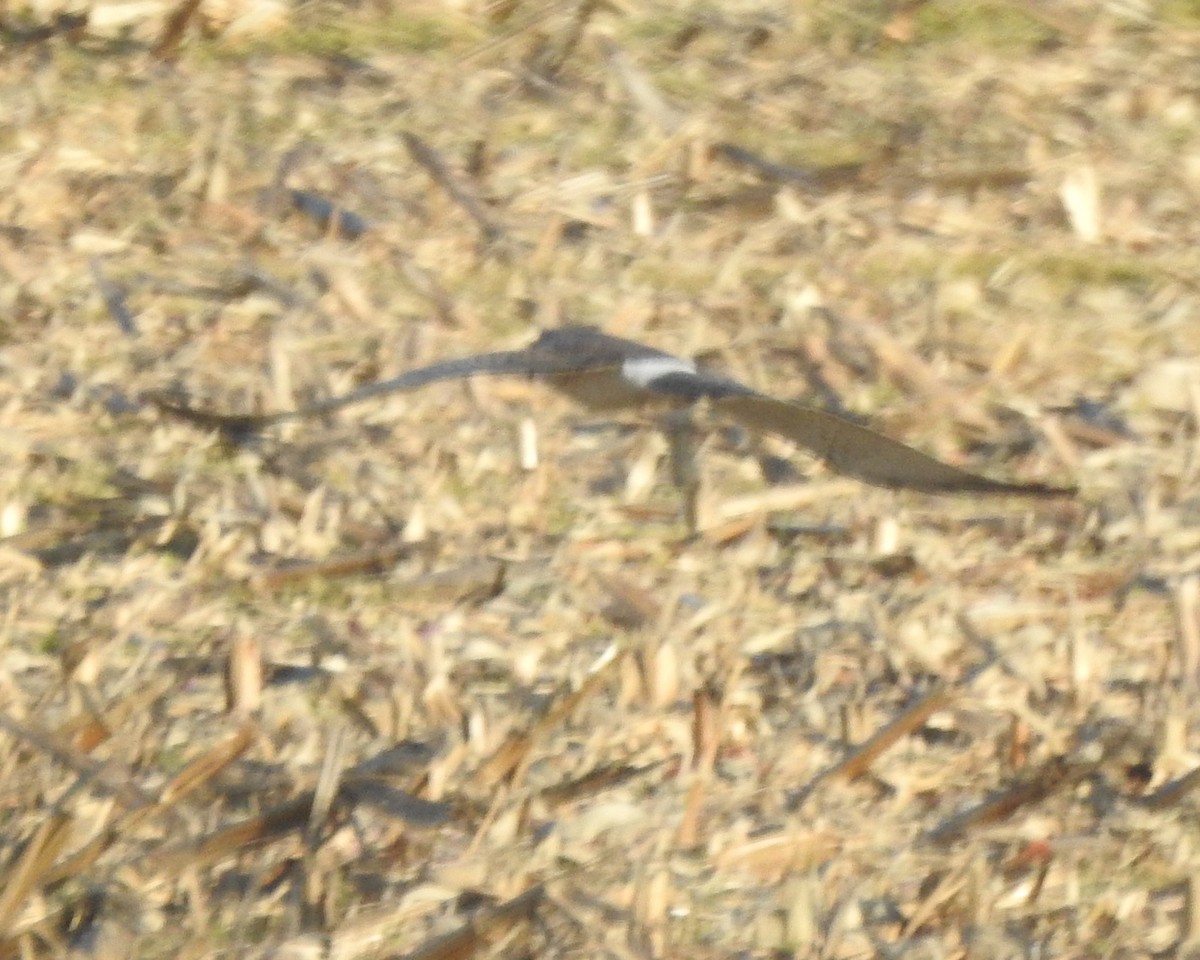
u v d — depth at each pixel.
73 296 19.14
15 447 17.62
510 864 14.63
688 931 14.36
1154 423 18.30
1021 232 20.17
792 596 16.56
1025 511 17.31
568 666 15.89
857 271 19.72
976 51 22.31
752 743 15.53
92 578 16.56
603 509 17.22
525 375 12.20
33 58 21.81
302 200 20.14
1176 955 14.53
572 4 22.38
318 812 14.70
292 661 15.91
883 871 14.80
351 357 18.61
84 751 15.21
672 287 19.38
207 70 21.80
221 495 17.20
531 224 19.95
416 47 22.22
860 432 11.87
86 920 14.30
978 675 15.95
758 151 21.03
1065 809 15.29
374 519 17.14
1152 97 21.67
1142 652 16.31
